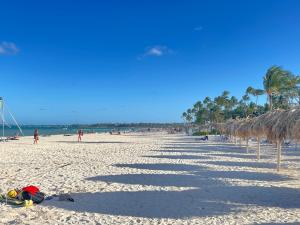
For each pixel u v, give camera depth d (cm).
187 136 6412
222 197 1020
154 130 13225
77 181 1276
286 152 2658
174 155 2384
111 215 829
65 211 862
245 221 765
